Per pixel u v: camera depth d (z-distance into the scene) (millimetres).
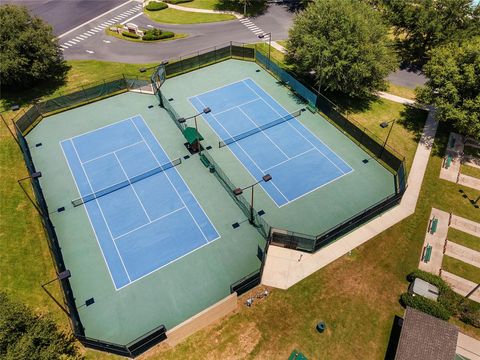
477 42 42188
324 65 44031
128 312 28688
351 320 28188
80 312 28656
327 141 43125
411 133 43906
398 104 48188
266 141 43000
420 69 54625
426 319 25625
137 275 30953
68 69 54156
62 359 25844
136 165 40219
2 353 23250
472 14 51094
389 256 32219
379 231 34094
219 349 26672
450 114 37719
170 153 41562
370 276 30844
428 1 52562
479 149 41969
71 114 46875
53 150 42094
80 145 42688
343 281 30484
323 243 32531
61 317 28375
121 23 65938
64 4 71000
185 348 26672
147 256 32219
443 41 51281
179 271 31188
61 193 37500
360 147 42406
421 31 51750
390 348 26734
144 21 66688
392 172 39500
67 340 26953
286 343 26984
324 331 27578
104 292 29891
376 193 37438
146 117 46312
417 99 42250
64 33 62500
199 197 36875
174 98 49188
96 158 41125
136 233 33938
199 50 58656
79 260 32000
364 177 39062
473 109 37469
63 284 28953
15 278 30609
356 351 26625
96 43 60156
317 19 45312
